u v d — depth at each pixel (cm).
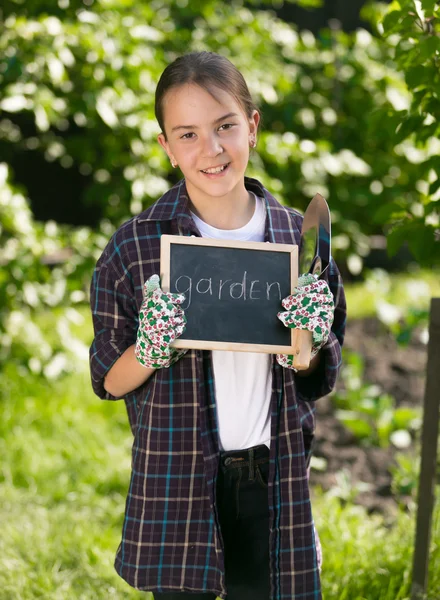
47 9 559
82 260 532
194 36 626
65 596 296
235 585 209
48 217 820
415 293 640
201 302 192
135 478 205
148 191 571
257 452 203
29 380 498
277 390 203
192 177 198
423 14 252
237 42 630
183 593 209
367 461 420
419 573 273
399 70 269
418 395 493
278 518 203
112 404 482
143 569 203
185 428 200
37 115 497
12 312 509
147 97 547
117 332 205
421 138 279
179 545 203
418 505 271
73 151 613
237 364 201
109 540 338
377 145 710
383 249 793
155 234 204
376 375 520
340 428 452
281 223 212
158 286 189
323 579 292
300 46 702
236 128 195
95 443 435
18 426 452
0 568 312
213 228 207
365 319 621
